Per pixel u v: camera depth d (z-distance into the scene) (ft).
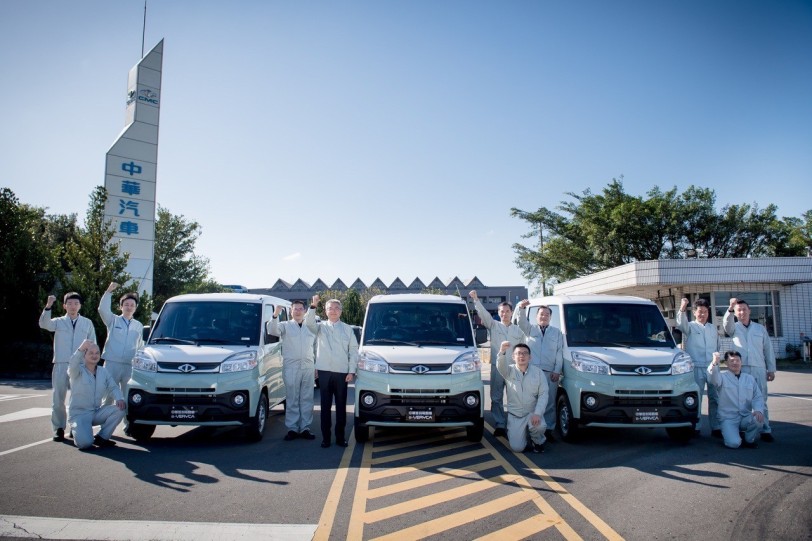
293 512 15.88
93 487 18.15
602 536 14.19
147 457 22.39
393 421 23.62
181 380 23.75
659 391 23.77
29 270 64.34
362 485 18.60
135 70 72.64
